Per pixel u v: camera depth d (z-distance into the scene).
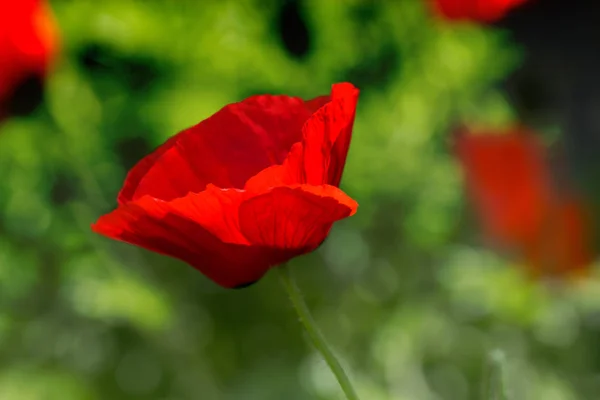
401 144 1.65
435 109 1.69
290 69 1.68
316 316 1.67
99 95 1.69
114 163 1.72
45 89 1.47
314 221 0.78
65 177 1.72
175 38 1.66
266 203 0.77
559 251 1.63
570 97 1.66
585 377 1.67
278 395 1.58
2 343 1.69
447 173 1.66
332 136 0.79
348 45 1.66
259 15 1.67
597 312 1.67
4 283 1.67
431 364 1.69
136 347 1.72
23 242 1.69
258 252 0.79
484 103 1.70
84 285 1.63
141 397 1.70
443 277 1.65
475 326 1.68
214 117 0.83
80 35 1.64
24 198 1.66
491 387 0.80
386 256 1.68
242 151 0.83
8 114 1.46
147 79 1.72
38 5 1.39
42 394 1.63
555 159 1.64
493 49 1.67
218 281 0.80
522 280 1.64
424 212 1.66
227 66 1.65
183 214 0.78
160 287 1.68
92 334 1.71
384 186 1.65
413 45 1.68
